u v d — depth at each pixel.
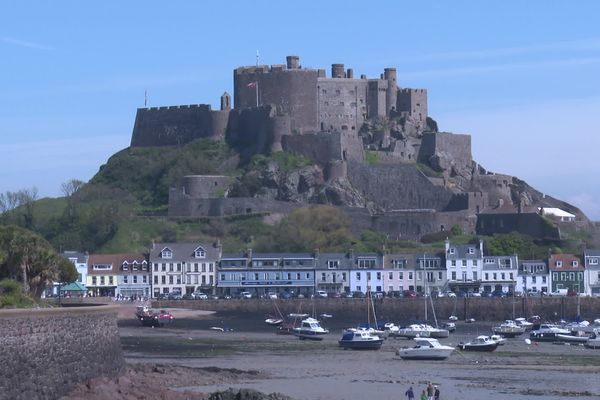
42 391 110.81
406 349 197.25
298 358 195.38
